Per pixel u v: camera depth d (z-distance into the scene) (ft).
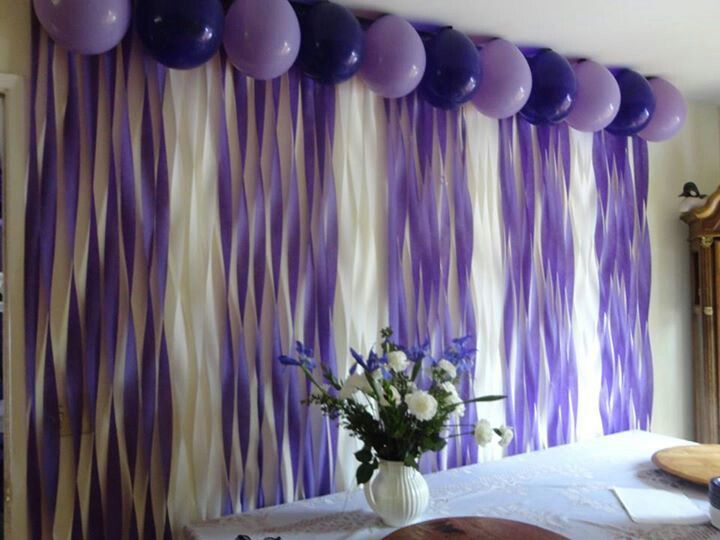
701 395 8.76
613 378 8.36
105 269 5.30
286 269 6.10
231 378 5.80
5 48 5.04
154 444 5.45
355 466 6.45
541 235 7.80
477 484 6.14
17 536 4.96
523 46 7.13
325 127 6.33
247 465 5.86
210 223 5.76
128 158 5.41
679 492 5.78
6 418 4.97
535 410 7.68
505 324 7.47
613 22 6.51
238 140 5.91
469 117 7.30
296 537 4.90
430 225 6.95
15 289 5.00
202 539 4.90
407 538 4.54
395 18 5.97
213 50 5.08
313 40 5.49
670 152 9.20
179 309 5.60
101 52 4.91
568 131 8.05
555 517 5.23
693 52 7.39
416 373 5.16
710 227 8.52
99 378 5.26
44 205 5.10
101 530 5.25
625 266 8.49
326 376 5.50
